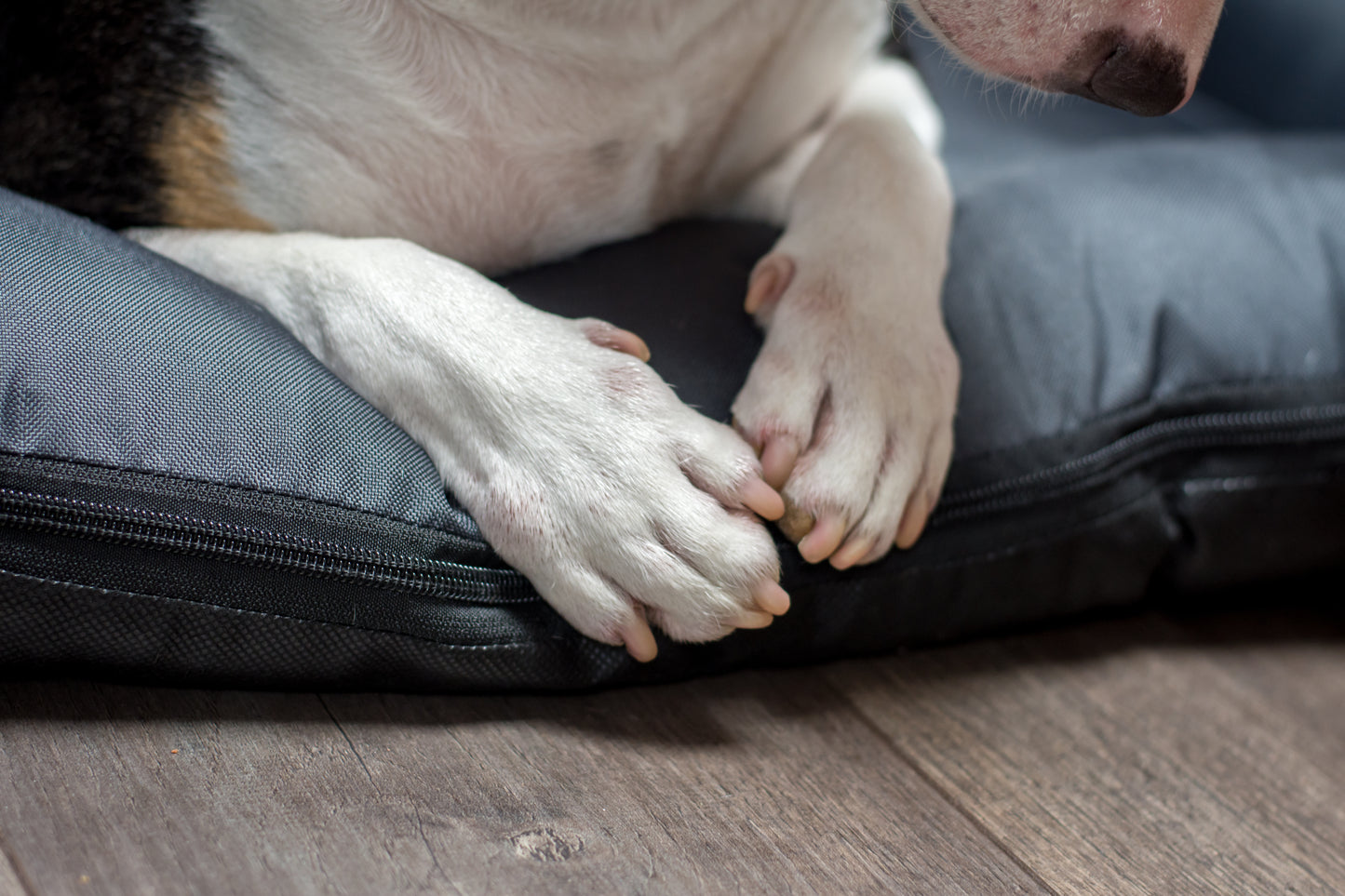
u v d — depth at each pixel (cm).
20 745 54
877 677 65
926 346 63
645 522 58
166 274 59
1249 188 77
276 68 61
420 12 61
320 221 64
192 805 54
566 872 54
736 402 61
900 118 70
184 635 56
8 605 54
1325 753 66
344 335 60
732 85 68
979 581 65
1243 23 116
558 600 59
